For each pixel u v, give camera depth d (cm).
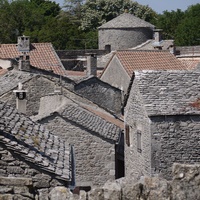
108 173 4138
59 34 14038
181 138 3634
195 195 1235
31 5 17400
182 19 15688
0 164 1753
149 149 3638
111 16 16300
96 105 5369
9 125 1977
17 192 1531
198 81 3922
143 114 3753
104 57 9644
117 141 4141
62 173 1805
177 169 1243
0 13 14925
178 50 9975
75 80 6581
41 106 4722
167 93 3788
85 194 1255
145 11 16412
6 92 4794
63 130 4100
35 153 1838
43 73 6031
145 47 10950
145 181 1250
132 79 3994
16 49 8438
